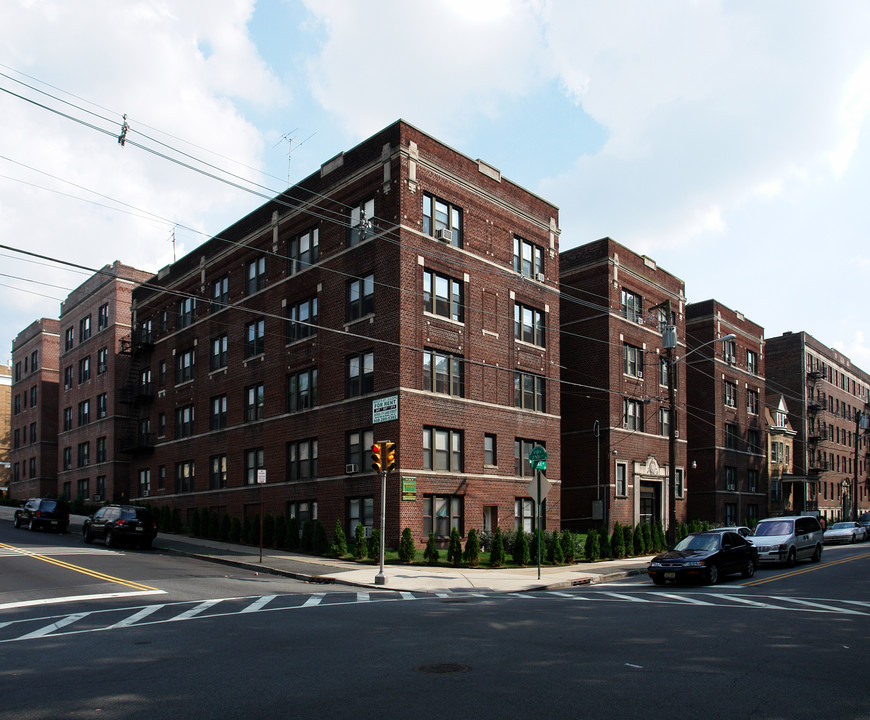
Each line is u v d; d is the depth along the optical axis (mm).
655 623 13492
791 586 21047
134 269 54219
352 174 32594
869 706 7738
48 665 9836
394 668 9383
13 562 23750
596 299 42656
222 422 40375
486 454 32781
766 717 7301
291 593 18875
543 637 11820
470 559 26688
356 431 31250
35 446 66312
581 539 34094
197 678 8914
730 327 56594
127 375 51969
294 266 35938
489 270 34031
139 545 32188
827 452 76438
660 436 45281
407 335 29562
